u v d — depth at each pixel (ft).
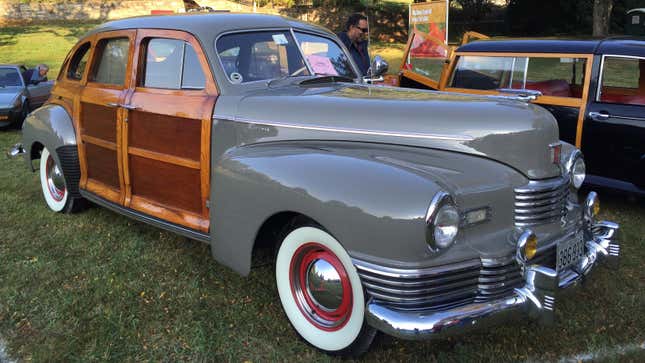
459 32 96.63
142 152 12.50
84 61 15.03
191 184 11.60
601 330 10.05
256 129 10.58
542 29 90.79
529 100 10.97
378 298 7.93
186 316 10.50
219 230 10.29
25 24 95.86
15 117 31.50
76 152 14.97
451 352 9.33
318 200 8.34
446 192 7.68
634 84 17.47
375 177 8.07
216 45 11.51
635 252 13.71
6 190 18.94
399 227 7.60
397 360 9.09
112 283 11.79
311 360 9.13
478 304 7.87
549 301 8.23
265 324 10.23
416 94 10.87
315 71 13.00
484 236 8.49
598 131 17.13
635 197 17.62
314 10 98.53
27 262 12.88
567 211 9.78
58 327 10.11
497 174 8.87
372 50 80.02
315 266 9.00
